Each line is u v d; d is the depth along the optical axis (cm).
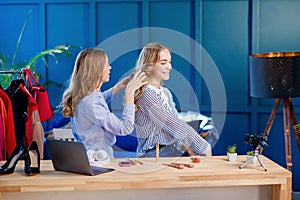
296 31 386
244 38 394
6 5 409
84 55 196
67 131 234
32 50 412
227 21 394
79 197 182
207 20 395
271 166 187
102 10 403
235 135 401
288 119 329
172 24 398
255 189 186
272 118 344
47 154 326
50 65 413
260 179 176
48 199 181
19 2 407
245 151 401
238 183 175
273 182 177
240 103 399
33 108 256
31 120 261
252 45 390
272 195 184
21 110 254
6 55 412
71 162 175
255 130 397
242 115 399
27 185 170
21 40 411
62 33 408
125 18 402
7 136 244
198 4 392
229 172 177
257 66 307
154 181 172
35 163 188
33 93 268
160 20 398
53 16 407
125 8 401
